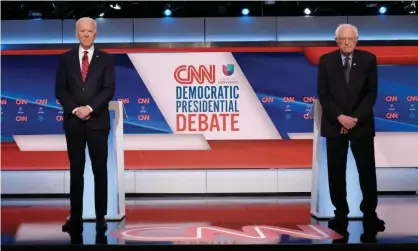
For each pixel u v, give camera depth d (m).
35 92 6.34
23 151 6.36
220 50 6.37
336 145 3.96
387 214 4.64
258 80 6.35
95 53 3.82
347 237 3.48
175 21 6.43
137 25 6.41
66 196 6.39
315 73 6.34
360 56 3.91
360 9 6.42
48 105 6.34
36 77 6.34
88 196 4.28
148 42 6.36
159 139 6.36
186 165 6.36
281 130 6.36
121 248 3.26
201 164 6.37
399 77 6.32
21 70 6.34
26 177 6.37
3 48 6.33
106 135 3.84
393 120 6.31
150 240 3.41
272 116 6.36
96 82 3.77
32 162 6.37
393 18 6.43
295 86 6.35
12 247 3.28
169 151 6.36
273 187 6.39
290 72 6.35
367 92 3.93
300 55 6.35
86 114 3.66
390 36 6.43
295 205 5.45
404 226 3.93
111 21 6.39
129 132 6.35
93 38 3.80
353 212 4.32
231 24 6.44
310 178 6.37
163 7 6.40
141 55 6.35
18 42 6.40
